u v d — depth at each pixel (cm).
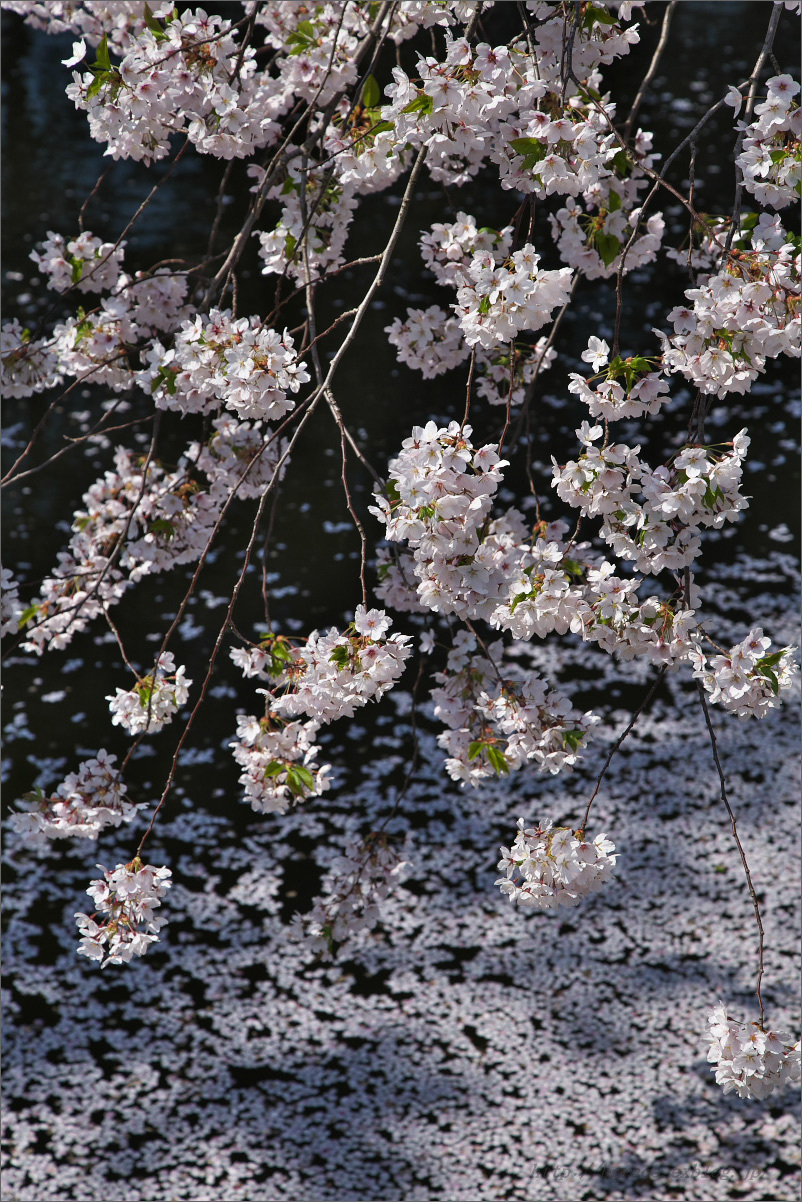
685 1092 315
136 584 518
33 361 212
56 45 1065
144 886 167
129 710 193
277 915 369
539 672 475
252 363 149
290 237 201
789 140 140
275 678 166
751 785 425
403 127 143
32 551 521
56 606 232
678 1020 336
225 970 351
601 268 188
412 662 477
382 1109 309
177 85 165
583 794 420
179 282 218
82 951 168
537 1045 329
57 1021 333
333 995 344
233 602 161
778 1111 312
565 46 146
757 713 150
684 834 404
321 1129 303
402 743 443
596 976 351
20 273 735
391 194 848
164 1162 293
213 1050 326
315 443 612
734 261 141
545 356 203
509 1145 299
